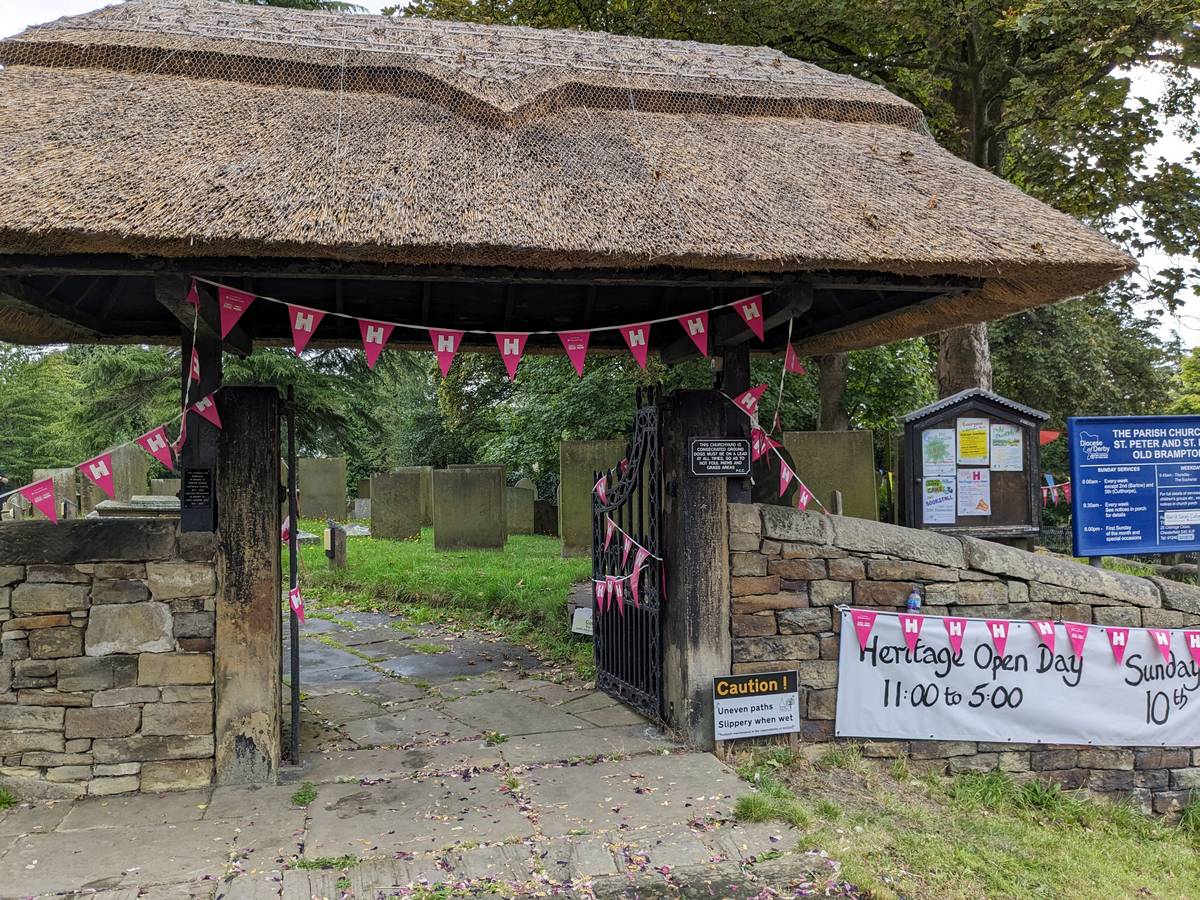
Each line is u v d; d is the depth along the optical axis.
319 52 4.79
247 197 3.47
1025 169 10.30
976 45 9.08
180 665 3.98
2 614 3.85
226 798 3.85
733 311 4.67
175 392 14.15
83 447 16.66
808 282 4.11
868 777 4.48
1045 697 4.92
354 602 8.73
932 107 9.38
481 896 3.07
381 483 12.92
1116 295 10.02
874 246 3.83
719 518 4.57
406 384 21.67
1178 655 5.11
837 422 11.93
